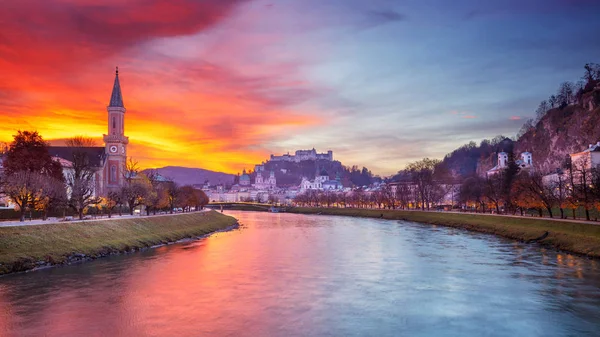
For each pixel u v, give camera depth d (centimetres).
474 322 4909
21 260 7394
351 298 5853
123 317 5006
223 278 7006
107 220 11019
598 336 4481
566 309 5338
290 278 7038
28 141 14050
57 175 14238
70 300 5647
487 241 11750
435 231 15038
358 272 7519
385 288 6381
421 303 5619
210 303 5581
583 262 8262
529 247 10419
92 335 4447
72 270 7488
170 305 5484
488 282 6706
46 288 6209
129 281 6712
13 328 4625
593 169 13888
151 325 4756
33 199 10769
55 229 8881
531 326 4778
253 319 4981
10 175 11206
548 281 6725
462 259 8762
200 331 4594
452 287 6425
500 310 5322
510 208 17838
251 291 6194
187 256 9206
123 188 15138
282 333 4559
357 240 12394
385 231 15338
